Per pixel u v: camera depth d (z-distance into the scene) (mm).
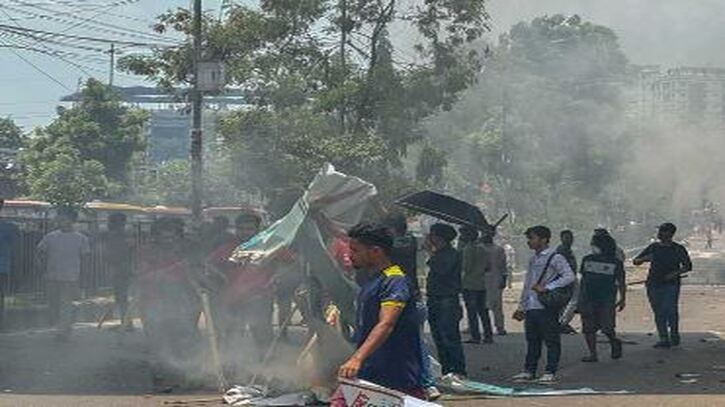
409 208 11156
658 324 14727
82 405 9438
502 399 9984
